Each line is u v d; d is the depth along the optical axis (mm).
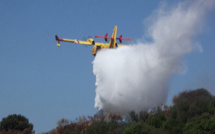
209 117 60438
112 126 68625
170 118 65125
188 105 65875
